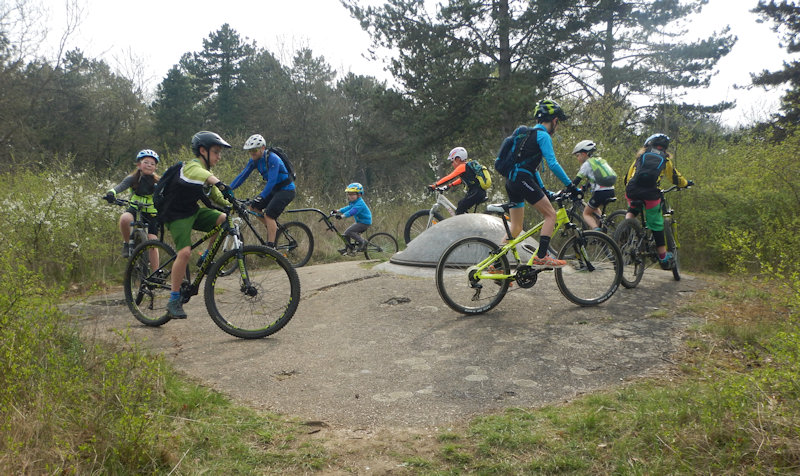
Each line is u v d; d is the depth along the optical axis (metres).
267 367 3.69
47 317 3.17
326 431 2.79
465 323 4.59
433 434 2.74
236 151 12.07
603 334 4.24
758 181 7.59
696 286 5.84
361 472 2.40
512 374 3.50
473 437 2.68
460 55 18.55
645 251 5.84
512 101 16.70
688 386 3.14
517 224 5.21
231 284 5.04
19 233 6.50
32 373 2.60
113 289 6.39
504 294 4.92
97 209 7.23
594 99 11.48
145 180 6.10
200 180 4.20
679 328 4.36
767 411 2.44
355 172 33.41
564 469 2.37
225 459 2.47
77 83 29.42
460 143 19.39
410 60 18.52
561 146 9.81
